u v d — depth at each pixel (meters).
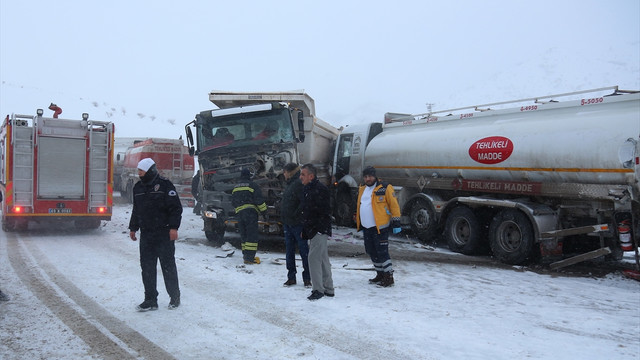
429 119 12.32
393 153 12.52
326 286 6.32
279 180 10.64
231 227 10.91
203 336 4.78
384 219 6.94
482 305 6.11
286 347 4.50
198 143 11.20
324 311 5.65
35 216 11.82
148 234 5.58
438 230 11.70
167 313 5.52
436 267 8.74
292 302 6.03
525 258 9.09
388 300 6.21
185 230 13.45
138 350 4.41
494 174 10.09
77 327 5.02
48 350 4.37
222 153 10.98
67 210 12.12
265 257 9.41
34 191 11.81
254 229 8.58
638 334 5.10
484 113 10.99
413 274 7.98
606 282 7.90
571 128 8.91
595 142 8.40
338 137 14.62
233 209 10.55
